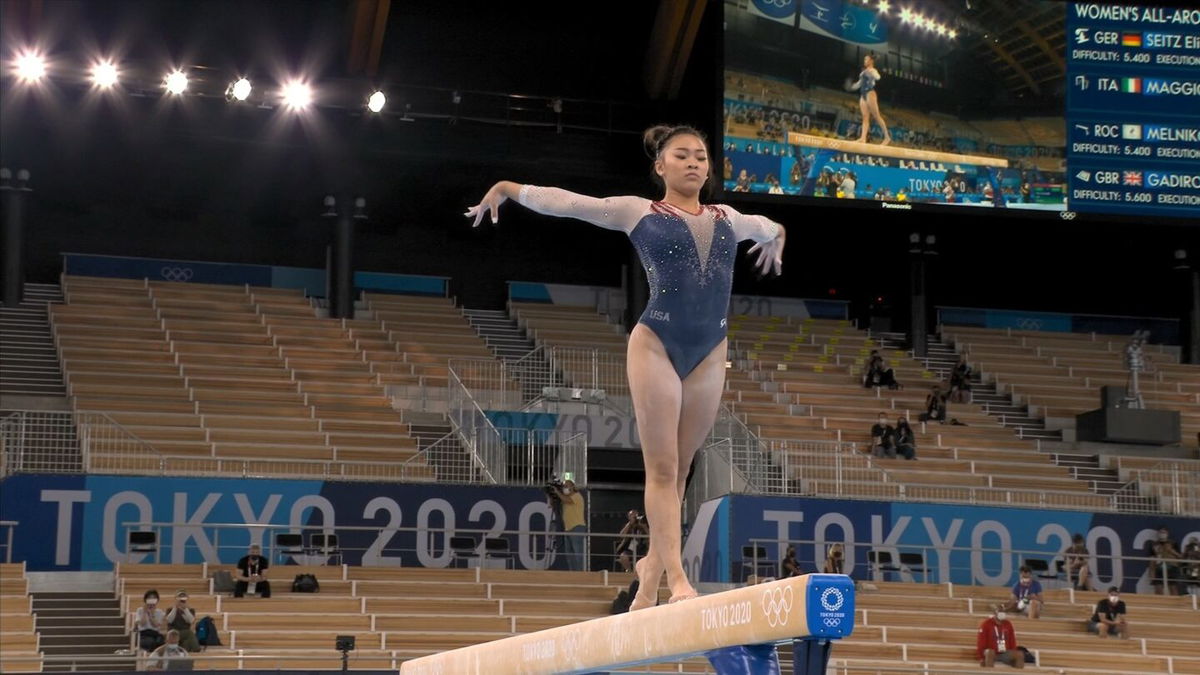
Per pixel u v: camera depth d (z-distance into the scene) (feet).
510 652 37.06
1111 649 148.97
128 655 112.68
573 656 33.96
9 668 124.47
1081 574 162.50
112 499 150.41
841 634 26.30
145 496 151.43
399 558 156.97
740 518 158.92
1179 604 161.27
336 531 156.25
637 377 35.86
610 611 148.87
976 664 141.90
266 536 153.69
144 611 128.57
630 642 31.60
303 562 153.79
